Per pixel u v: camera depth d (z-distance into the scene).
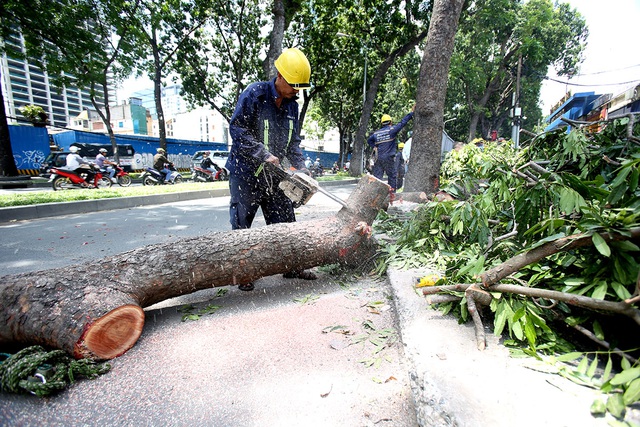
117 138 25.23
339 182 15.38
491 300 1.60
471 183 3.40
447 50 5.32
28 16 11.48
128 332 1.88
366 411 1.45
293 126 3.06
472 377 1.24
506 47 22.05
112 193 8.79
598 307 1.29
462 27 17.02
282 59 2.74
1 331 1.77
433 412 1.15
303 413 1.45
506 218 2.50
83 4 12.62
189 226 5.48
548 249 1.50
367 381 1.63
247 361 1.80
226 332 2.08
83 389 1.60
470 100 23.05
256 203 3.04
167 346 1.94
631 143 2.33
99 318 1.76
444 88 5.46
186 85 20.83
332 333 2.05
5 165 12.76
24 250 4.08
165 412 1.47
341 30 17.64
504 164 2.45
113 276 2.00
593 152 2.42
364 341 1.95
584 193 1.94
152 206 8.09
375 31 16.20
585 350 1.47
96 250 4.07
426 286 2.03
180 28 18.02
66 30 12.15
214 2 17.16
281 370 1.73
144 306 2.14
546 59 23.66
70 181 11.21
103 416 1.45
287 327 2.13
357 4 16.16
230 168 2.92
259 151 2.69
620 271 1.34
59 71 13.69
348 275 2.97
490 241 2.17
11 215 6.21
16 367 1.55
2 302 1.76
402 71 23.05
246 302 2.51
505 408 1.08
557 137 2.98
